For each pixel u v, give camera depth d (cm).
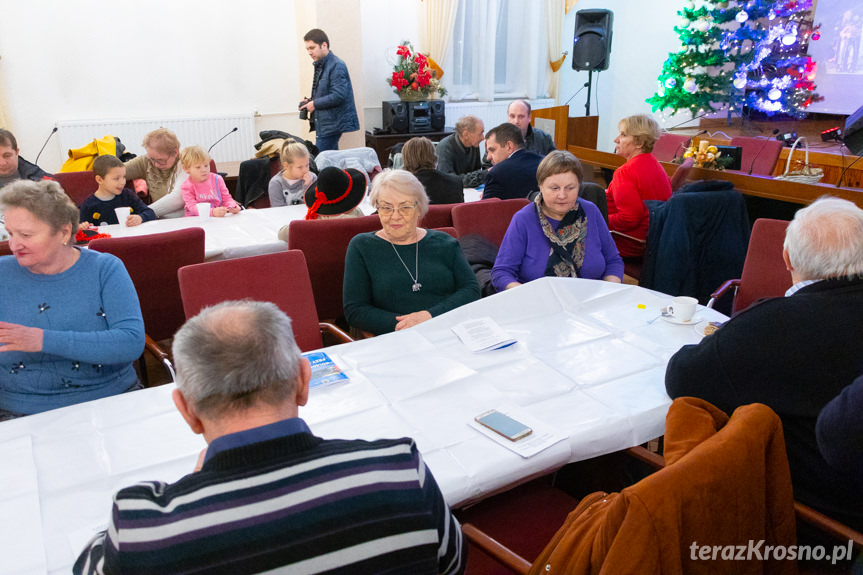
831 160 541
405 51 657
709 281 329
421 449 143
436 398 165
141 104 597
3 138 343
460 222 304
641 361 187
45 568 109
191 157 359
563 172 254
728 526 109
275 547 79
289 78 658
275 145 452
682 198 316
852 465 126
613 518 101
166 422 154
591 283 241
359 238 244
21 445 143
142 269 247
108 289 184
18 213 164
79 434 149
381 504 85
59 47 552
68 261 181
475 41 737
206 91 622
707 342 156
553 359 189
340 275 282
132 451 142
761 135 680
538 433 149
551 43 778
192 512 79
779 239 259
